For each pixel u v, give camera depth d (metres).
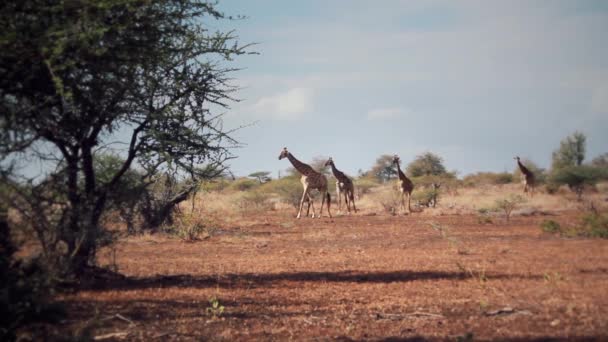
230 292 18.11
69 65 15.36
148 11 16.92
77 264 16.97
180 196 23.66
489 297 16.42
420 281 19.28
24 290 12.55
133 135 18.61
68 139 17.09
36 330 12.95
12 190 14.41
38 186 15.52
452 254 25.80
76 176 17.22
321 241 32.91
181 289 18.48
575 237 31.03
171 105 18.81
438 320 14.24
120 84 16.92
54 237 15.37
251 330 13.83
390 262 23.95
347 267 22.98
